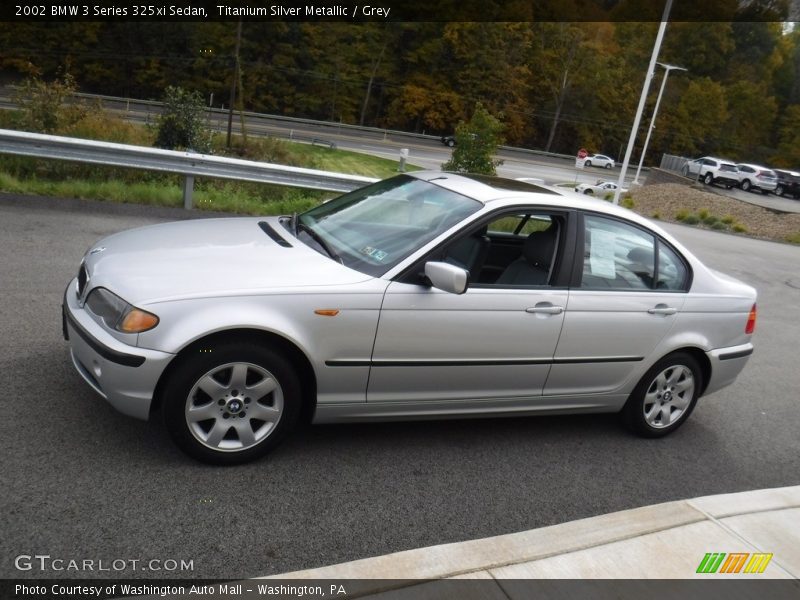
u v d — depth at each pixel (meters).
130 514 3.11
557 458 4.40
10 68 66.12
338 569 2.88
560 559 3.19
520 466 4.21
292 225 4.59
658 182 49.22
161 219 9.63
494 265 4.79
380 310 3.72
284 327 3.50
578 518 3.73
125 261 3.73
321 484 3.63
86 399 4.04
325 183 11.30
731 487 4.40
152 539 2.97
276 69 72.00
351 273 3.80
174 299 3.38
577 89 87.06
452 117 78.88
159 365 3.32
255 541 3.08
